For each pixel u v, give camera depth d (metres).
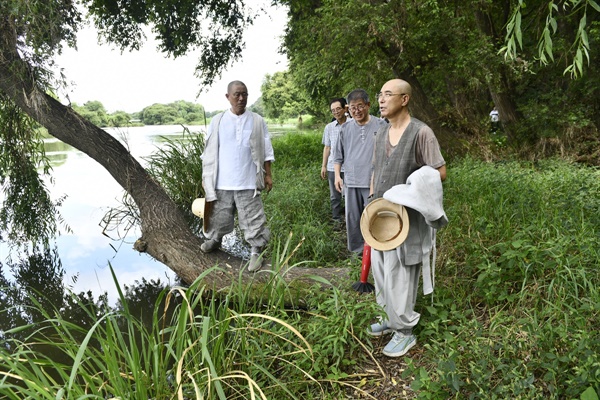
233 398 2.70
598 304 2.65
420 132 2.82
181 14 12.84
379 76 10.08
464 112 11.02
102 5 11.64
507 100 11.00
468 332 2.94
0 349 2.35
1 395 2.46
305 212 6.55
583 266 3.30
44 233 7.11
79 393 2.17
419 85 10.47
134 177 5.56
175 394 2.31
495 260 3.76
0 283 5.66
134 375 2.34
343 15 9.21
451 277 3.63
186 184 9.25
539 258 3.39
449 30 9.58
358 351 3.12
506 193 5.29
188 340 2.64
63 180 12.34
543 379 2.40
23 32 5.34
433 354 2.82
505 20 11.22
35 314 4.77
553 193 5.27
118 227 7.82
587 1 2.39
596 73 9.96
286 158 12.59
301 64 12.23
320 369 2.92
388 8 9.12
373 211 2.96
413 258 2.87
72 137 5.59
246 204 4.16
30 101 5.48
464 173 7.04
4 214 7.03
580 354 2.39
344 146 4.82
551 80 11.09
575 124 9.58
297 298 3.93
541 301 3.16
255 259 4.30
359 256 4.84
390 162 2.90
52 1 5.30
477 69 9.61
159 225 5.08
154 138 25.77
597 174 6.53
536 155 9.89
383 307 3.07
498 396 2.37
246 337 3.01
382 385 2.79
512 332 2.78
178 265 4.77
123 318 4.48
